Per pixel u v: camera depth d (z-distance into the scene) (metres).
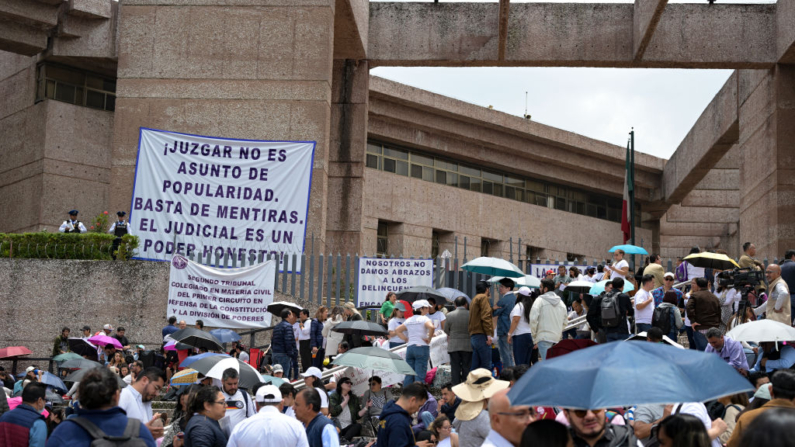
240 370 9.36
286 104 21.00
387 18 24.53
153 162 20.55
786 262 14.98
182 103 21.16
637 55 23.23
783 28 22.50
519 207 36.19
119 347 16.31
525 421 4.88
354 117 24.52
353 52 24.14
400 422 7.65
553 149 35.88
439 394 13.72
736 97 26.58
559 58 23.84
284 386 8.96
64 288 18.61
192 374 10.04
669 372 4.48
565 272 18.55
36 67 26.89
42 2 24.19
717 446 6.24
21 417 7.75
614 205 40.38
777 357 10.73
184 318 17.97
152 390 7.87
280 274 19.34
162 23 21.48
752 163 24.78
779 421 2.86
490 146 34.50
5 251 18.94
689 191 36.34
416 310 13.88
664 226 40.72
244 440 6.75
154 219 20.33
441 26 24.30
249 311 17.95
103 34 25.25
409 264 19.16
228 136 20.97
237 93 21.12
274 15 21.36
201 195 20.42
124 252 18.91
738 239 40.16
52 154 26.39
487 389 7.04
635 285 18.75
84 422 5.55
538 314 12.78
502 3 21.08
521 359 13.02
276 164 20.58
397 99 30.80
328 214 24.25
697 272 20.86
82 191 26.86
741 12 23.42
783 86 22.89
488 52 24.03
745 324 10.39
